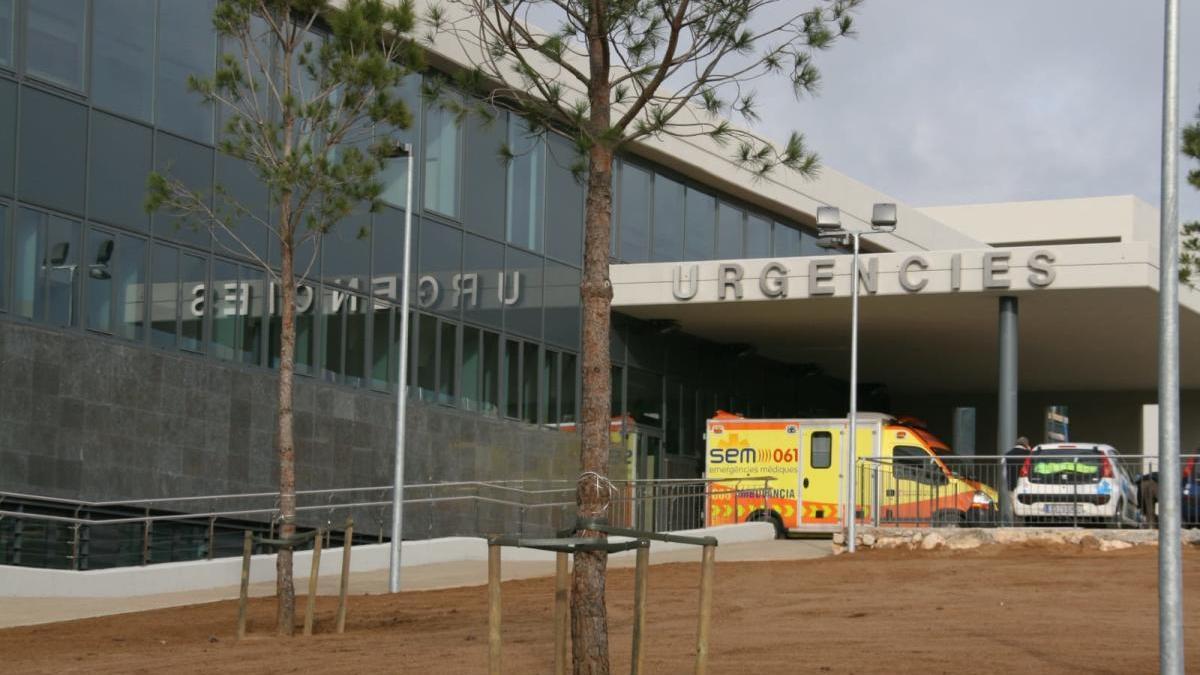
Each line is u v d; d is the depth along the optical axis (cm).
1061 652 1441
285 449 1748
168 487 2498
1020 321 3619
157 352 2497
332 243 2830
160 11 2530
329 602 2059
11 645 1645
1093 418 4934
